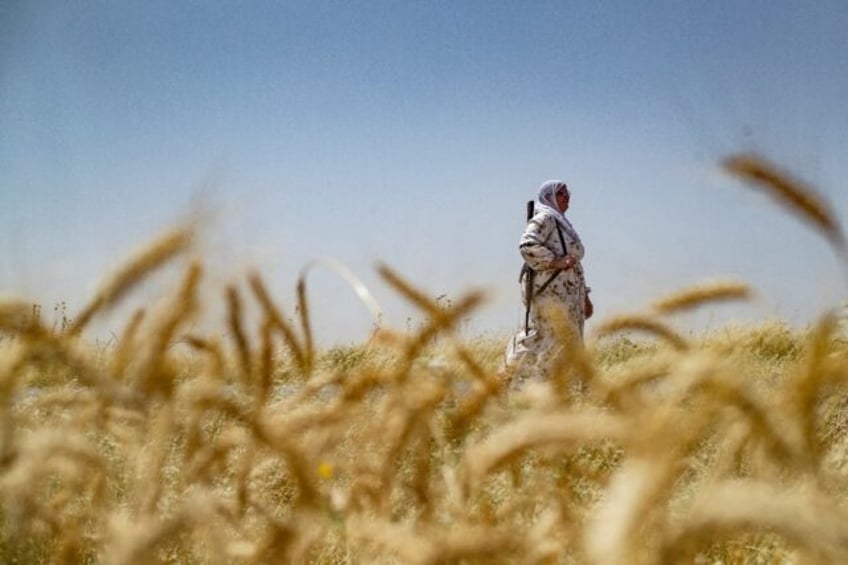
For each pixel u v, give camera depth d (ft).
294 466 5.41
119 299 5.61
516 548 4.57
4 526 5.74
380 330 6.54
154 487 5.48
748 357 5.31
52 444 5.49
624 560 3.16
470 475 5.17
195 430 5.71
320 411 6.33
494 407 5.90
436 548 4.60
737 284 5.99
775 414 3.82
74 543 5.74
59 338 5.26
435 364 6.19
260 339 6.32
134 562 4.46
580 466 5.90
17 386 5.25
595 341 6.42
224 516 5.58
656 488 3.34
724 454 4.16
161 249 5.78
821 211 5.08
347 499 5.94
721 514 3.10
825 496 3.69
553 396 5.00
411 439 6.07
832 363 3.94
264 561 5.21
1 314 5.09
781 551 5.13
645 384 4.33
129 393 5.36
